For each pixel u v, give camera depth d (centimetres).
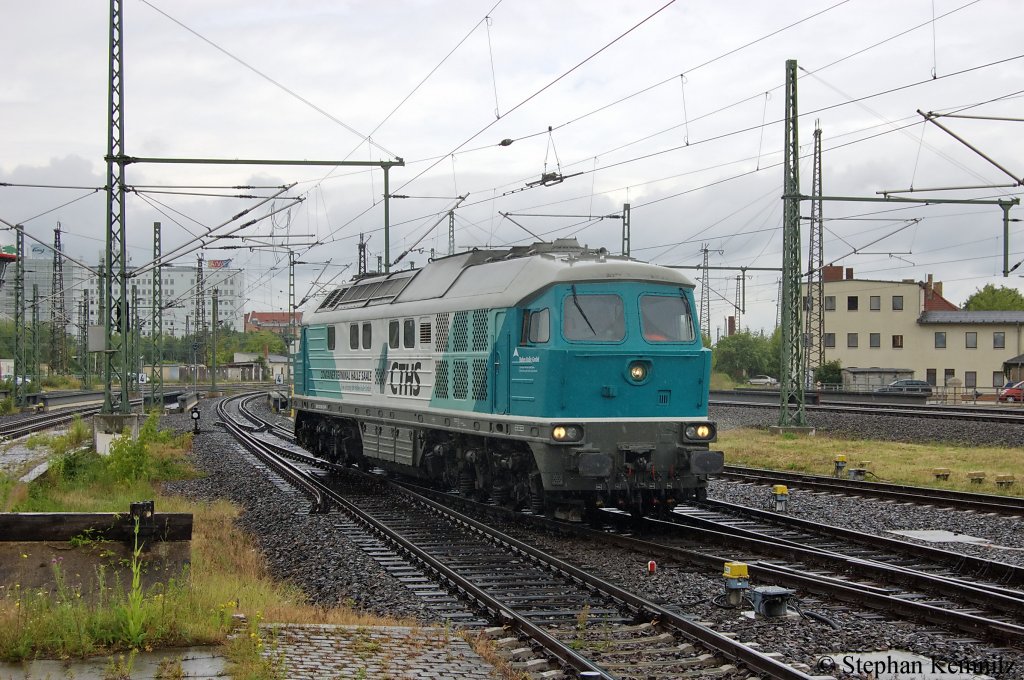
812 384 6569
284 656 877
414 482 2334
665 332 1664
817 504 1947
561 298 1608
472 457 1836
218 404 6550
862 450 2938
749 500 2023
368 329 2295
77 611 928
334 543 1597
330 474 2611
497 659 936
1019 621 1052
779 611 1089
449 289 1938
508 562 1417
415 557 1455
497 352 1717
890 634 1012
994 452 2797
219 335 12825
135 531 1075
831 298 7869
